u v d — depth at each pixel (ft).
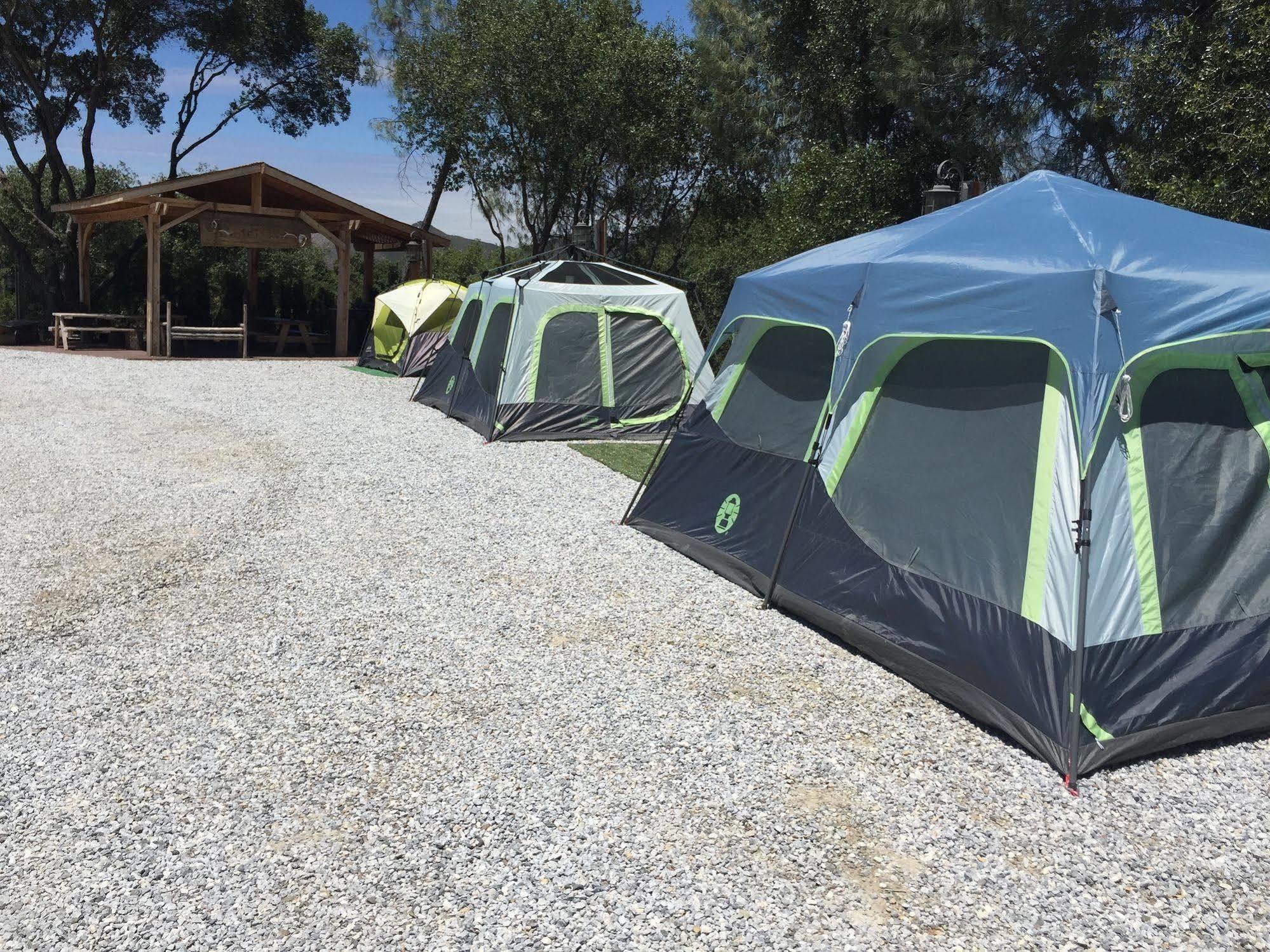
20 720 12.52
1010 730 12.72
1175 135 36.40
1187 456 13.62
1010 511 13.76
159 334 57.21
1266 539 14.01
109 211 61.46
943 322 15.05
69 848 9.88
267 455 29.30
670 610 17.17
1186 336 12.77
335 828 10.38
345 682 13.93
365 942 8.66
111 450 29.55
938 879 9.80
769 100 63.21
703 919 9.09
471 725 12.75
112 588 17.44
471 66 66.44
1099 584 12.62
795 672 14.75
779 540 17.75
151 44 73.26
